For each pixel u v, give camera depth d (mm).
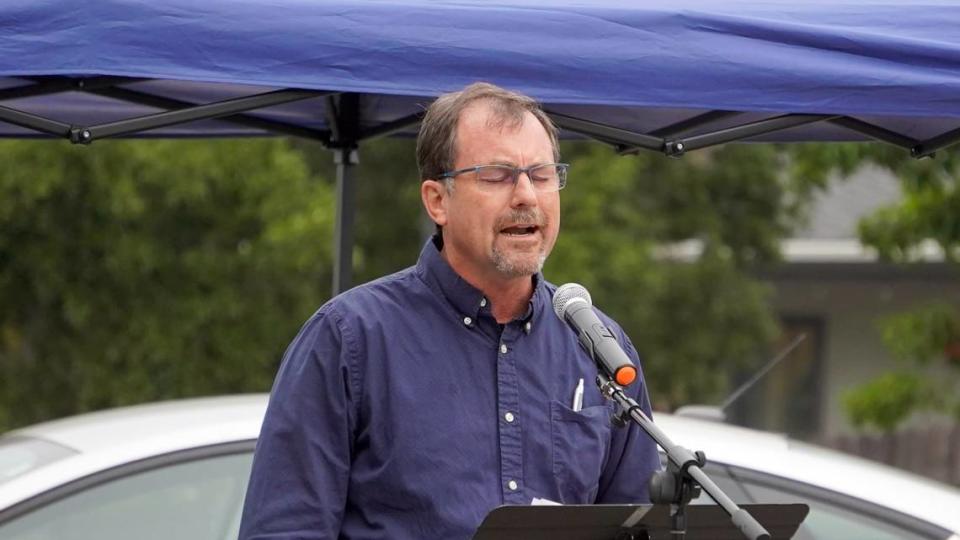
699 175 41000
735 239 42188
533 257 8430
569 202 35062
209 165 29797
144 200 30016
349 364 8445
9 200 29172
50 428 11680
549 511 7691
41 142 28562
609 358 8250
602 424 8867
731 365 40094
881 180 48906
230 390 30844
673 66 9961
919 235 29047
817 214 47344
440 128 8570
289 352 8625
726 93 10039
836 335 47594
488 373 8664
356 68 9656
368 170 39062
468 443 8500
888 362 47375
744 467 11961
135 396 30344
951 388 30969
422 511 8383
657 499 7828
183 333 30375
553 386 8789
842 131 13055
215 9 9523
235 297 30703
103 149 28875
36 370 30797
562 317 8695
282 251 30531
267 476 8352
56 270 29953
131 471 10953
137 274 30312
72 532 10664
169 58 9461
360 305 8594
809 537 11773
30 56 9344
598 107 12234
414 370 8516
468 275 8680
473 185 8398
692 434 12180
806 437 47000
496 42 9789
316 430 8375
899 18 10500
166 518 10922
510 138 8406
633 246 36125
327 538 8305
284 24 9594
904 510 11938
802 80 10086
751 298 40156
